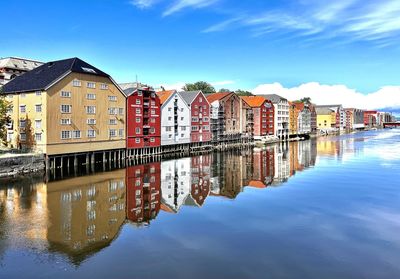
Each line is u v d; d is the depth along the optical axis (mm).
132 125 74875
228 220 30656
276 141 135375
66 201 36812
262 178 52562
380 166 63188
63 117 58906
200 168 63156
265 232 27516
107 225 29016
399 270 21031
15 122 60344
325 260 22359
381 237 26438
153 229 28125
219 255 23031
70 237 26031
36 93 57312
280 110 146625
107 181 48656
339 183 47656
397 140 133750
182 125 91812
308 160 74062
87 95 63281
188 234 26969
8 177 49812
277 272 20688
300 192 42125
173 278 19875
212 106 105438
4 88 63156
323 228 28469
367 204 36031
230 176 54562
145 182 48625
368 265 21672
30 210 33125
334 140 139875
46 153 56344
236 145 114375
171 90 89750
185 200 38219
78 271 20578
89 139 63906
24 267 21047
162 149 85250
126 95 72938
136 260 22172
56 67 62750
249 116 125312
